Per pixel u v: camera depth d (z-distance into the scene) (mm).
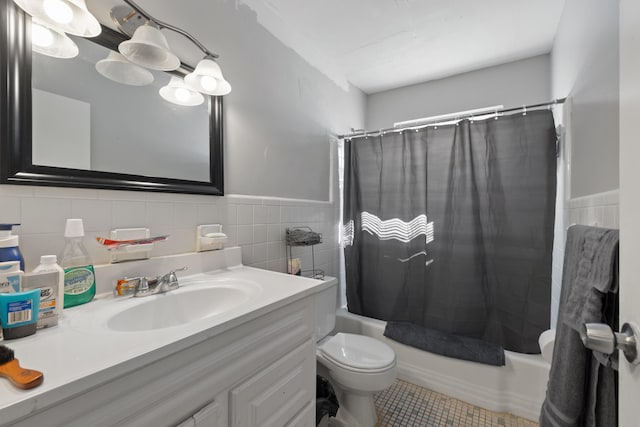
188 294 999
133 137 1007
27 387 418
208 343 660
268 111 1600
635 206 407
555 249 1746
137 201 1021
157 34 894
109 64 952
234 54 1396
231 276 1160
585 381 688
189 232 1188
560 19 1686
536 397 1488
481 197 1753
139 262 991
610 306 655
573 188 1417
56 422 441
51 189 827
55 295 684
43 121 808
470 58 2143
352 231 2199
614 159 920
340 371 1339
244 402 735
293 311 931
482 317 1738
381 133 2111
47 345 570
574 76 1409
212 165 1274
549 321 1562
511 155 1668
